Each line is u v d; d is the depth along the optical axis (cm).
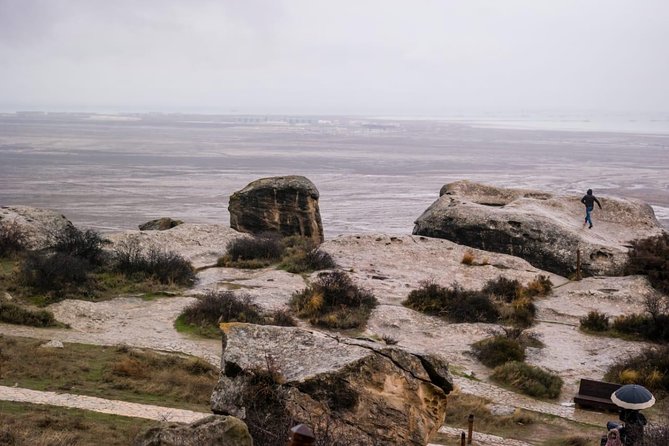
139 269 3453
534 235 4122
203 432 1066
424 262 3922
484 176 15512
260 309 3012
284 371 1420
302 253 3947
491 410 2230
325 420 1345
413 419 1389
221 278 3538
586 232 4297
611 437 1532
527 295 3384
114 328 2742
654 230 4572
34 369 2092
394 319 3047
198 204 10400
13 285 2997
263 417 1351
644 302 3309
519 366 2539
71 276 3128
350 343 1492
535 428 2122
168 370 2272
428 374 1471
